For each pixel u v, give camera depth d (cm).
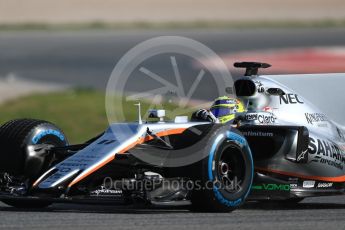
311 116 2925
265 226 2127
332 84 3027
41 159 2625
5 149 2622
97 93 7194
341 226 2141
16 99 6769
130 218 2272
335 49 12244
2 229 2027
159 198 2411
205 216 2364
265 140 2770
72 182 2350
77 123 5759
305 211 2578
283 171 2755
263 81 2872
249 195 2756
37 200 2448
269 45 14725
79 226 2080
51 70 11281
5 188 2602
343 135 3008
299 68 9600
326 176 2878
